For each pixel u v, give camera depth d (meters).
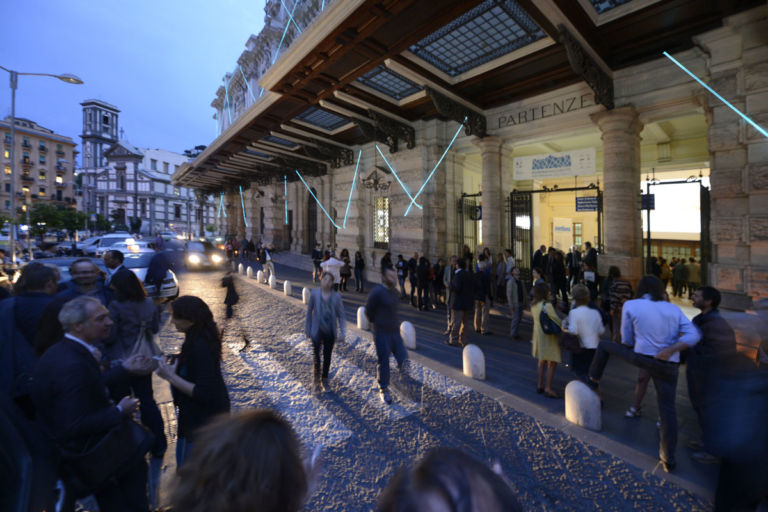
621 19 6.81
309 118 13.51
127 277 3.46
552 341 4.82
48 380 1.90
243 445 0.88
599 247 9.52
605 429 4.06
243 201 33.12
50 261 9.54
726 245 6.86
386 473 3.31
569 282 11.56
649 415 4.39
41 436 1.71
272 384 5.22
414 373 5.68
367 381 5.38
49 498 1.54
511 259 10.51
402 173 13.89
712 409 2.29
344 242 17.44
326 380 5.09
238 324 8.54
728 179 6.81
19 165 64.12
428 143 13.05
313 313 5.01
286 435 0.96
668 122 11.27
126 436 2.09
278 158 18.98
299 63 8.23
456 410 4.50
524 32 7.71
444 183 13.14
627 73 8.41
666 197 16.17
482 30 7.60
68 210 50.69
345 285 13.80
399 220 14.07
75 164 73.44
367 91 10.71
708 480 3.16
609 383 5.38
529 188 17.09
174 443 3.71
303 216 23.38
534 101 10.30
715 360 2.63
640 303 3.63
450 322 7.99
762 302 2.59
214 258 20.06
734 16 6.50
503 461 3.50
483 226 11.62
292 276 17.31
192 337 2.52
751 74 6.45
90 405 1.97
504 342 7.41
